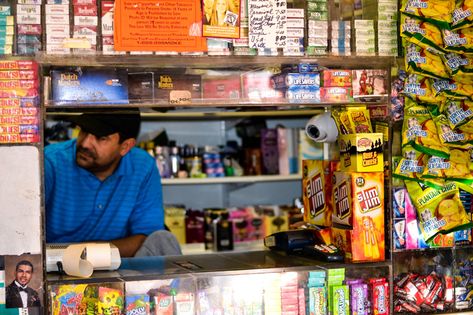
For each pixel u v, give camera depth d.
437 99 2.80
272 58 2.67
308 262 2.85
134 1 2.51
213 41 2.60
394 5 2.80
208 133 5.86
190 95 2.59
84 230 4.07
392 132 2.81
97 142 3.96
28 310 2.43
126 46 2.51
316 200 3.15
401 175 2.80
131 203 4.12
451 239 2.87
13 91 2.41
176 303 2.58
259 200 6.07
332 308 2.74
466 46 2.77
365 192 2.79
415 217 2.85
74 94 2.48
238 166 5.46
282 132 5.50
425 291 2.85
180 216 5.34
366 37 2.77
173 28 2.55
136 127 4.01
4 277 2.41
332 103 2.75
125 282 2.53
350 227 2.79
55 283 2.46
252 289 2.67
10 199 2.41
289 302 2.70
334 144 3.33
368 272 2.80
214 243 5.27
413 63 2.75
